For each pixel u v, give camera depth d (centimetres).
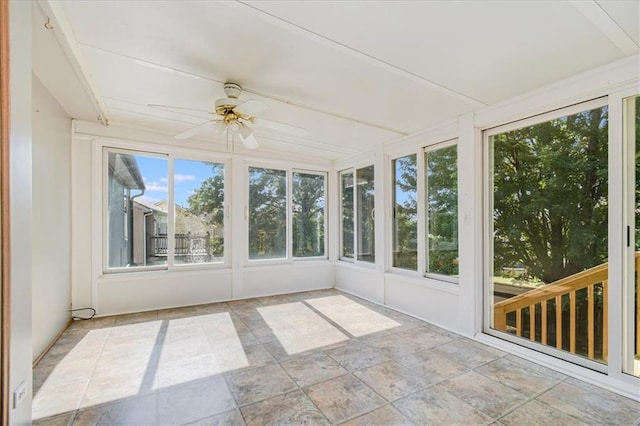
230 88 247
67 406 189
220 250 438
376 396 201
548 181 257
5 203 87
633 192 209
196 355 260
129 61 218
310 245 526
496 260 296
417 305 364
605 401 194
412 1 154
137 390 207
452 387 211
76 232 346
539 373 230
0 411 84
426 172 375
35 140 248
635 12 159
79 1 158
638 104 207
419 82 245
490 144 303
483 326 300
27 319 99
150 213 399
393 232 423
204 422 176
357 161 488
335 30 179
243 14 166
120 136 369
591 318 229
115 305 365
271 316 364
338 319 354
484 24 172
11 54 90
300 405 191
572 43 190
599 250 225
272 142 427
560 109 247
